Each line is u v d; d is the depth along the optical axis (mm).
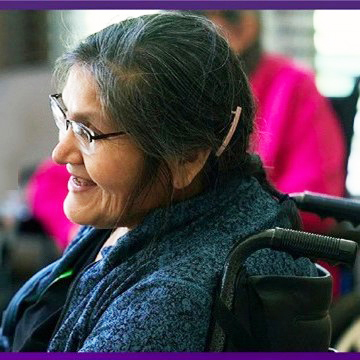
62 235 4047
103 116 1643
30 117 4863
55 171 4102
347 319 3293
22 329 2049
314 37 5297
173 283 1617
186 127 1670
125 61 1639
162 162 1685
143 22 1703
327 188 3643
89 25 4777
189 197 1780
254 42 3648
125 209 1716
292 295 1659
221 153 1749
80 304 1762
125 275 1713
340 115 4402
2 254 4434
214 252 1688
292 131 3645
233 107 1752
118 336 1599
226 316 1591
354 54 5277
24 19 5934
